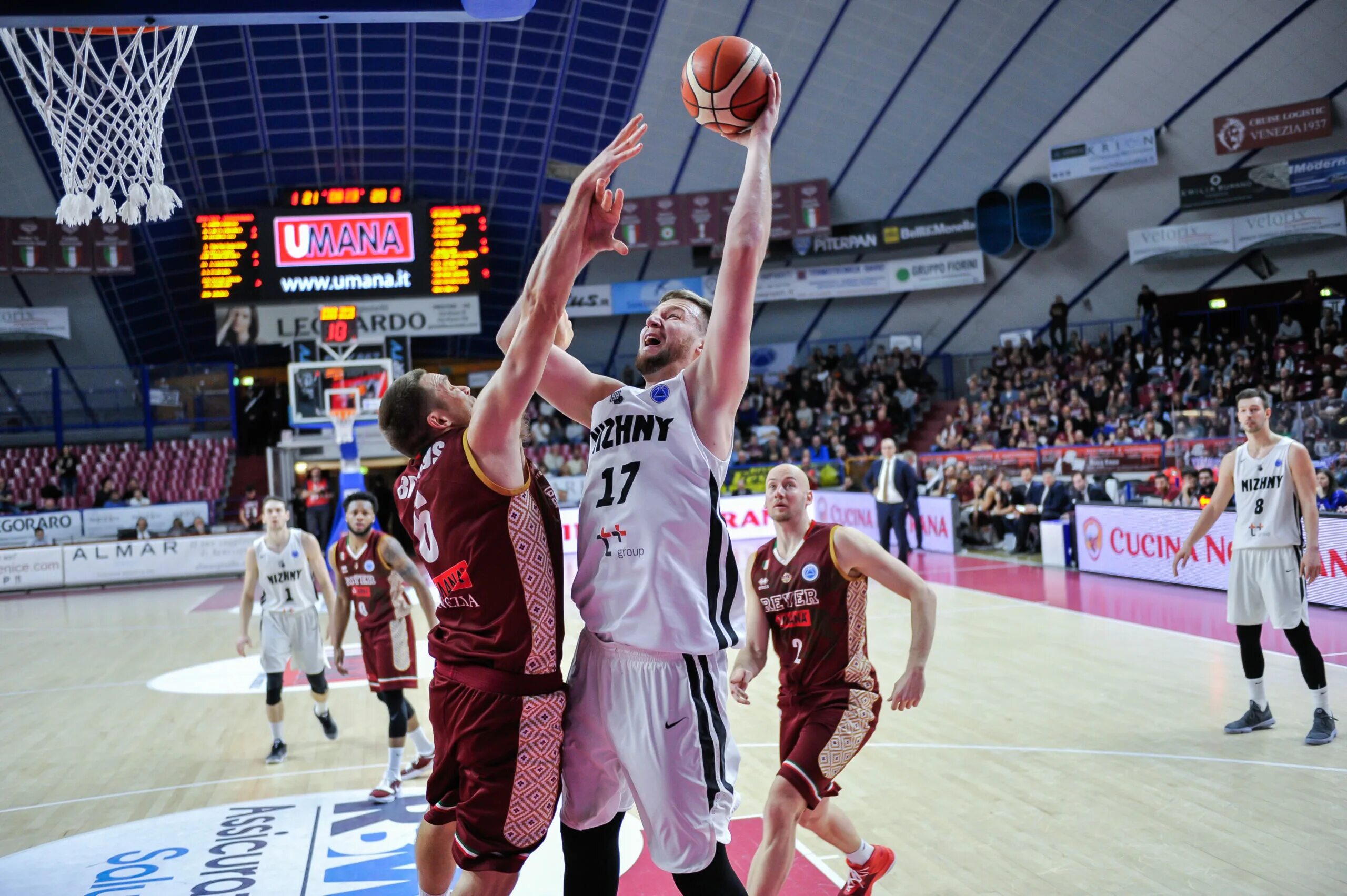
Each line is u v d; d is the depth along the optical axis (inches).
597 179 90.0
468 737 95.0
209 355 990.4
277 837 200.5
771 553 152.9
